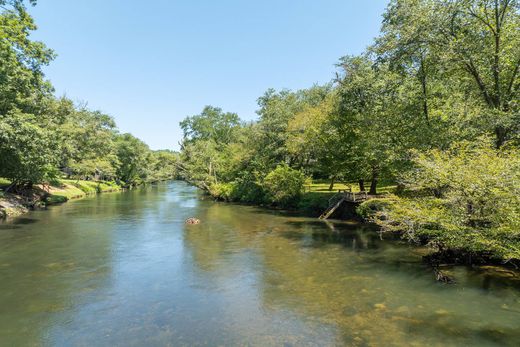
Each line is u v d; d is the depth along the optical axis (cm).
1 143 2400
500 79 1875
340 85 2994
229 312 954
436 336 799
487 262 1344
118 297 1070
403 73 2139
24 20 2350
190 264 1441
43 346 766
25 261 1467
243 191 4331
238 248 1728
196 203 4144
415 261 1459
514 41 1670
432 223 1284
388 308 966
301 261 1478
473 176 1110
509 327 842
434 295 1061
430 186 1340
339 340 784
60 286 1166
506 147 1537
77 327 862
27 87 2706
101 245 1783
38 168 2930
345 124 2925
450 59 1716
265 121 4175
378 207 2272
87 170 5722
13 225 2331
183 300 1046
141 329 850
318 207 3106
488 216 1116
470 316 906
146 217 2834
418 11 1755
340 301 1025
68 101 4488
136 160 8112
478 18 1738
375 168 2647
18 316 926
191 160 5691
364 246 1756
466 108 1766
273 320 899
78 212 3092
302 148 3447
